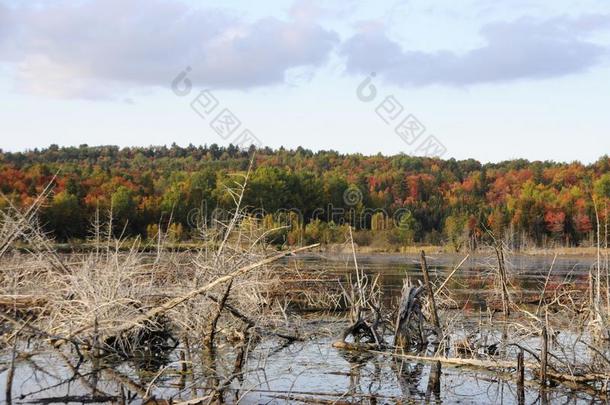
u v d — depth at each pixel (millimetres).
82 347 11141
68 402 8227
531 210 60156
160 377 9695
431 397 8945
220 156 108125
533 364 10180
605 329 12000
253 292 13641
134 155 111750
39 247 12648
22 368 9867
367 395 8906
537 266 38312
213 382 9398
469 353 12086
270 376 10039
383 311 15156
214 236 13102
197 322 12336
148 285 13625
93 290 11219
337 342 12695
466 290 23469
